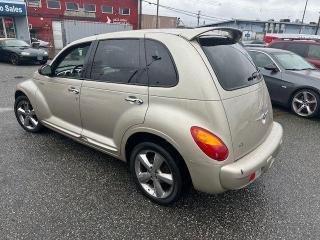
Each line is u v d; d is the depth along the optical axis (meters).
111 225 2.67
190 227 2.68
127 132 2.92
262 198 3.15
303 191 3.30
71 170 3.63
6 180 3.35
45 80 4.02
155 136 2.72
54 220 2.71
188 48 2.57
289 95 6.38
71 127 3.76
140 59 2.87
